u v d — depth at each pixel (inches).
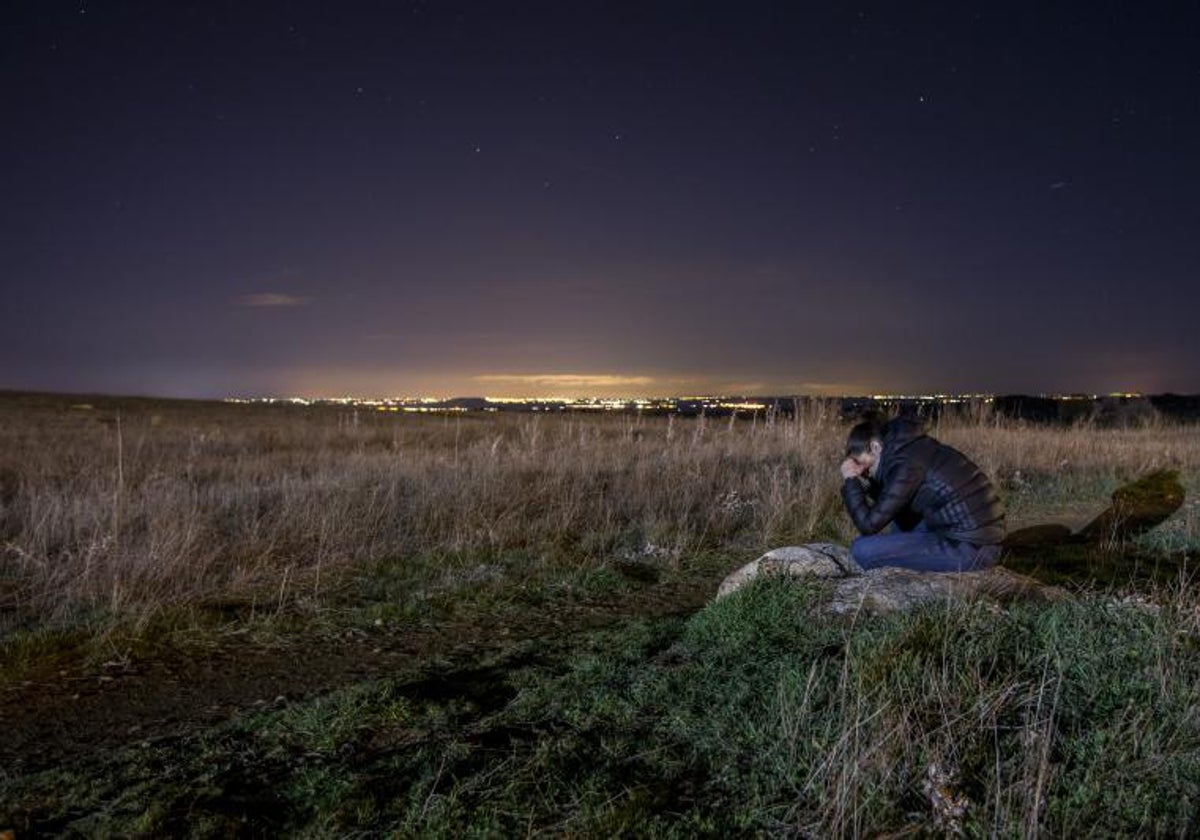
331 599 249.8
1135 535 332.8
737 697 145.8
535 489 412.8
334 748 142.3
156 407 1706.4
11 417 1227.2
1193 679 140.6
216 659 202.2
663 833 112.2
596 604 248.8
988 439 582.9
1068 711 133.3
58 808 125.6
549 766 128.7
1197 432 780.0
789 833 111.1
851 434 217.9
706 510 377.1
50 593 251.4
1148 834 105.8
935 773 116.5
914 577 197.2
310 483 418.3
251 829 117.6
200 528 302.4
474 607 244.1
